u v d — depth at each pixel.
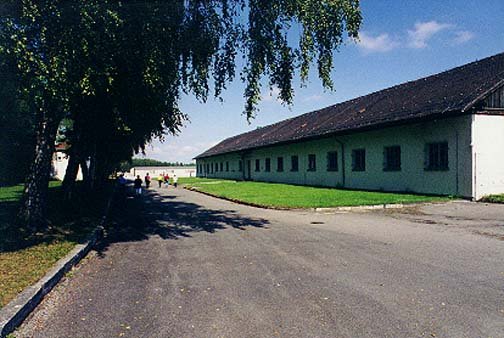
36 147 9.52
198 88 10.39
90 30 7.23
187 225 11.38
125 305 4.70
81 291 5.29
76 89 7.62
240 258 7.02
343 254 7.11
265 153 37.69
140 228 11.10
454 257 6.70
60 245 7.84
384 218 11.73
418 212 12.84
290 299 4.77
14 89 7.70
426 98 19.20
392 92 25.23
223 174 53.09
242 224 11.27
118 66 8.87
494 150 15.93
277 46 9.97
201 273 6.07
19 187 28.97
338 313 4.29
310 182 28.69
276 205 14.97
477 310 4.30
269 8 9.66
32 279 5.36
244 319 4.19
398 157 19.92
